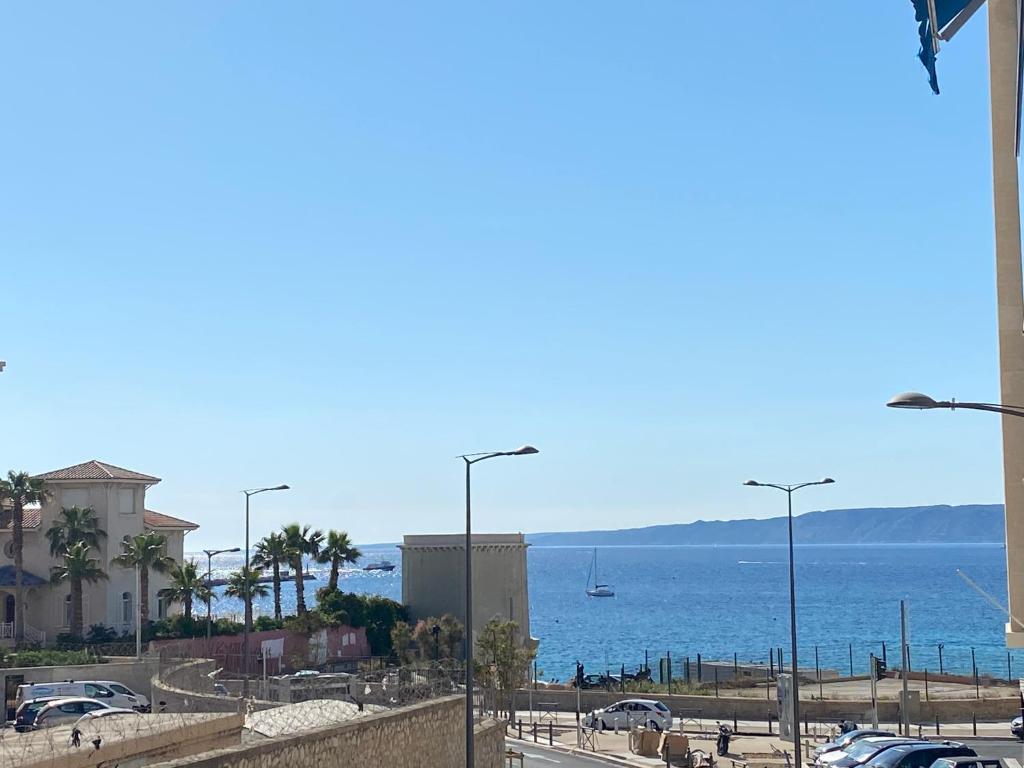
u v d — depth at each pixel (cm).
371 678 4500
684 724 6212
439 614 9138
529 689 7169
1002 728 5716
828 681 7969
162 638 7244
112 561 7550
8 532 7731
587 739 5778
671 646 15975
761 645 15650
